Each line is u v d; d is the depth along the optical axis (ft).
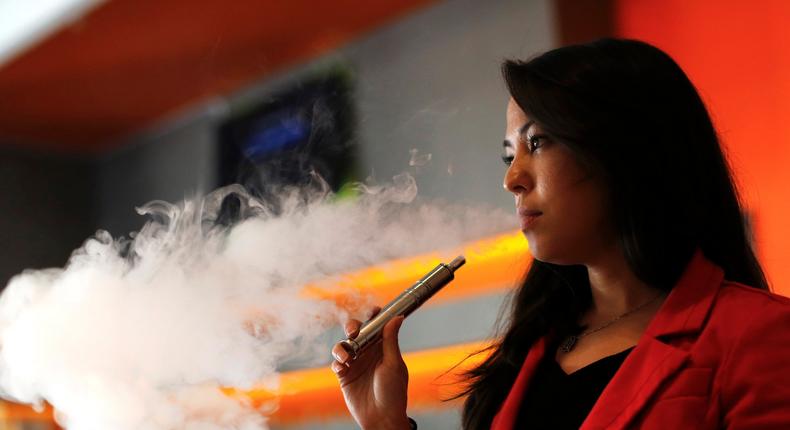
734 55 7.83
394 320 3.26
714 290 2.84
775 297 2.72
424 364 8.38
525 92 3.00
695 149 3.02
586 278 3.37
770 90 7.56
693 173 2.99
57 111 12.45
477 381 3.56
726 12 7.91
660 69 3.03
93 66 10.86
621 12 8.68
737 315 2.71
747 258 3.07
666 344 2.77
